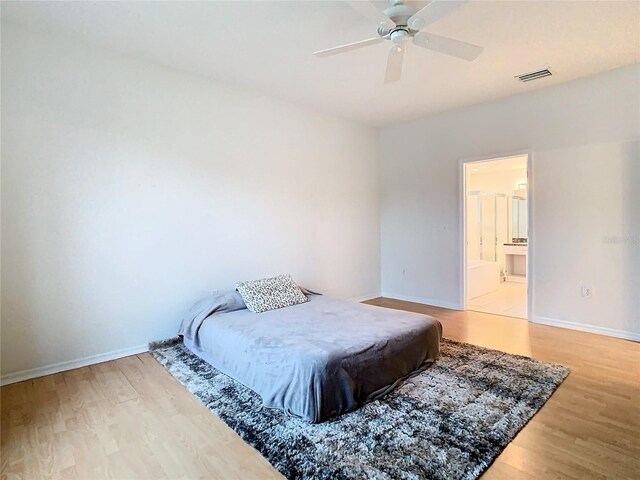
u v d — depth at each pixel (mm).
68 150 2791
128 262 3111
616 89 3400
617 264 3477
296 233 4395
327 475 1606
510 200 7434
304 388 2049
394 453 1744
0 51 2502
